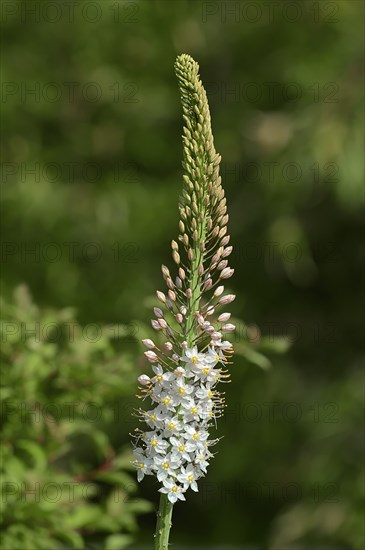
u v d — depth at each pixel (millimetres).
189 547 12711
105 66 13219
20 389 4680
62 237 12922
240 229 12164
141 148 13242
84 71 13250
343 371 12148
